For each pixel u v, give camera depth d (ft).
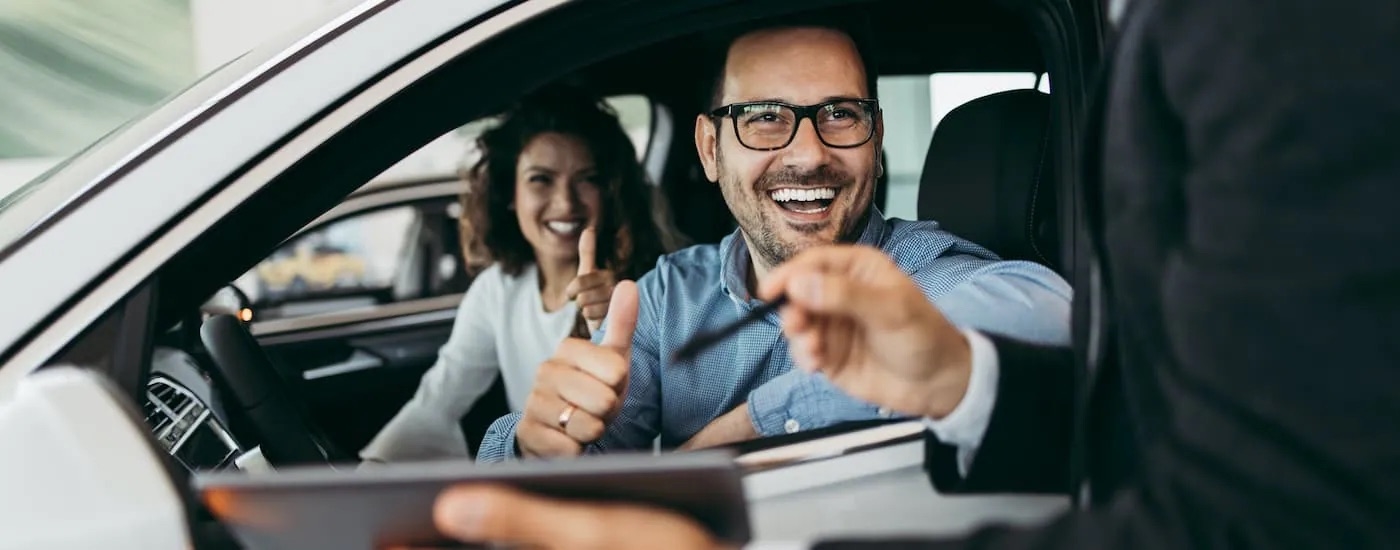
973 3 6.18
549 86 7.42
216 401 4.80
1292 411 2.00
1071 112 3.86
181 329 4.80
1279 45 2.04
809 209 5.17
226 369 4.71
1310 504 2.01
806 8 4.31
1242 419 2.05
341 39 3.73
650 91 7.66
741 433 4.51
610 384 4.53
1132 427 2.61
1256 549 2.06
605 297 6.98
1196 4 2.22
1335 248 1.96
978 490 3.40
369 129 3.74
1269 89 2.04
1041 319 4.05
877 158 5.30
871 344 2.97
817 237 5.19
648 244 7.72
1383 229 1.93
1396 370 1.94
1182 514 2.11
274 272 9.95
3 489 2.85
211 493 2.54
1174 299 2.18
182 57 19.02
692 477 2.28
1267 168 2.02
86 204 3.54
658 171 7.82
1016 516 3.59
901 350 2.93
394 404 8.52
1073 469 3.18
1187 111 2.20
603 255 7.66
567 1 3.90
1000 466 3.32
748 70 5.14
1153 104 2.35
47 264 3.48
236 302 6.29
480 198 7.79
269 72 3.68
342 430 8.34
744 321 2.77
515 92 4.01
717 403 5.37
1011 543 2.30
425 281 10.25
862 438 3.92
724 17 4.20
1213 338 2.08
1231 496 2.06
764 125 5.14
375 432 8.45
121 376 3.44
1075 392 3.23
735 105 5.17
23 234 3.52
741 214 5.30
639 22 4.08
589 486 2.32
